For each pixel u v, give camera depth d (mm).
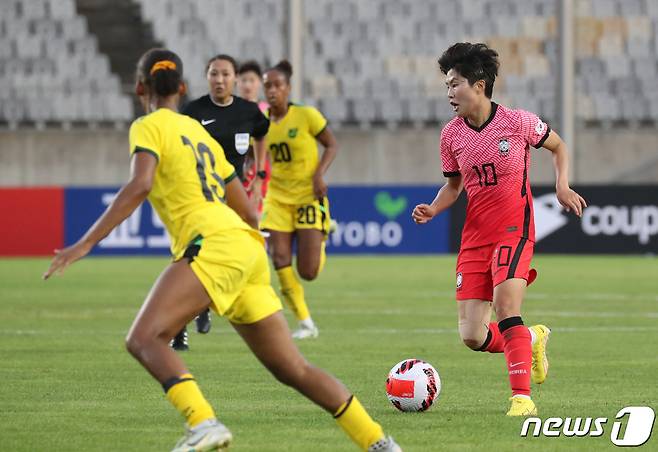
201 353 35688
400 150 96625
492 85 25047
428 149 96750
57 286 60438
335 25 106812
